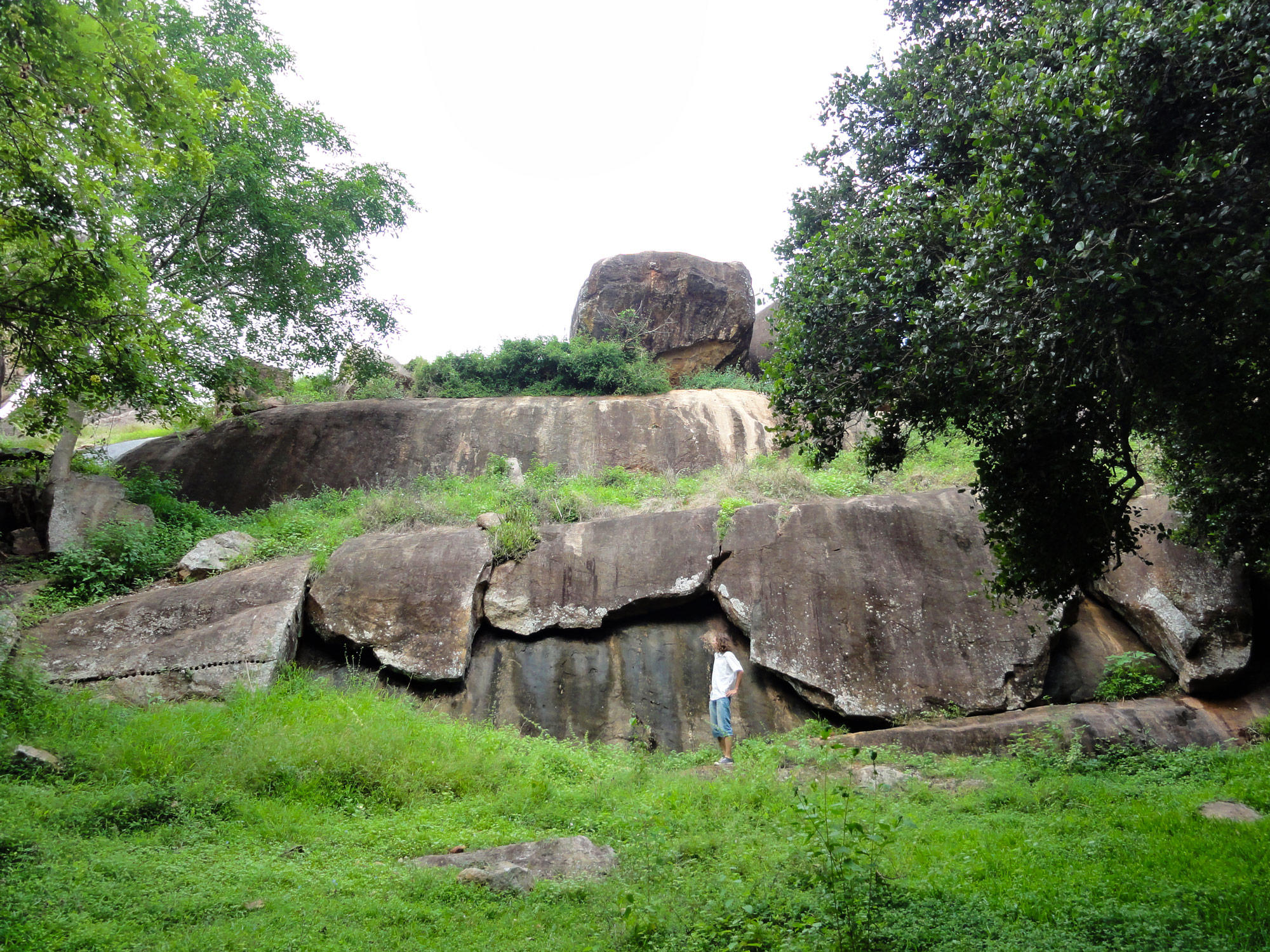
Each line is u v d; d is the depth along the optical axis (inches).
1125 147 187.6
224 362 564.7
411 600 457.4
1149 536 449.1
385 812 290.8
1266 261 170.2
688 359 843.4
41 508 495.8
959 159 252.2
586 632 475.8
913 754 372.2
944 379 231.8
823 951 165.2
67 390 328.8
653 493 599.2
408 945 178.5
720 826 271.6
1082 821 264.5
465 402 735.7
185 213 546.6
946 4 285.9
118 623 419.8
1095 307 188.9
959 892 195.3
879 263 252.8
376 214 627.5
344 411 701.9
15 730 307.6
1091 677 427.5
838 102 293.9
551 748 379.9
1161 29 181.2
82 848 220.1
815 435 271.3
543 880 217.2
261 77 566.3
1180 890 185.8
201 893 199.5
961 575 449.1
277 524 565.0
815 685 423.8
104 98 267.9
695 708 440.8
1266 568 372.2
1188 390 216.2
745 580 467.5
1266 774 301.1
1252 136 180.5
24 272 301.7
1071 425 245.6
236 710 365.1
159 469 660.7
